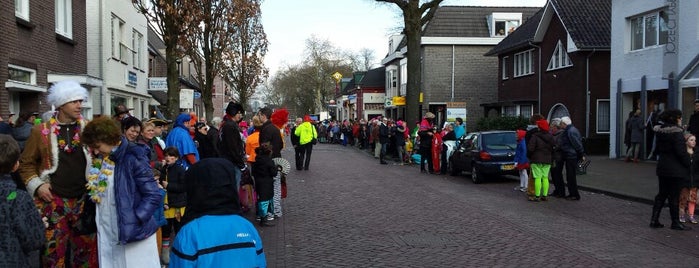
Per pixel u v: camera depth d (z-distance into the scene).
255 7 29.05
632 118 21.19
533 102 31.27
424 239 8.79
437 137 19.62
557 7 27.81
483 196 13.76
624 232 9.36
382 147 24.19
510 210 11.62
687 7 19.06
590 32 26.69
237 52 39.84
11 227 3.89
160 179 7.24
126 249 4.74
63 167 5.48
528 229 9.60
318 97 77.62
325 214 11.12
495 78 42.22
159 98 35.31
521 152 14.44
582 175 17.08
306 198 13.37
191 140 8.55
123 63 24.91
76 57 18.62
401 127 23.47
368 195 13.91
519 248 8.19
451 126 20.78
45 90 15.55
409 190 14.91
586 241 8.66
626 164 20.34
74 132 5.62
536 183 12.73
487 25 42.50
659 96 21.02
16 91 15.03
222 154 9.76
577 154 13.09
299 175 19.00
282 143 10.97
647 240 8.76
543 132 12.77
